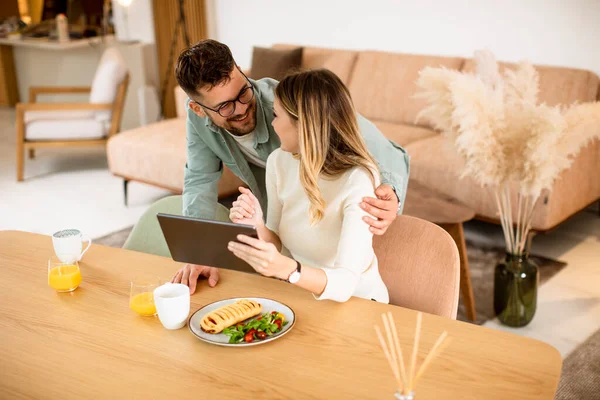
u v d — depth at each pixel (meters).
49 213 4.27
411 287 1.67
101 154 5.75
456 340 1.33
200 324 1.40
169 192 4.67
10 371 1.28
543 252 3.48
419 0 4.52
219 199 4.38
